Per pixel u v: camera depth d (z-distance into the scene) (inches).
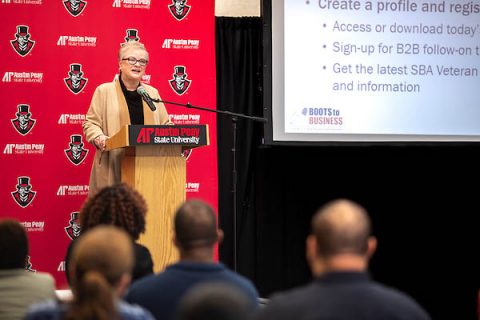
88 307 91.0
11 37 316.8
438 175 362.0
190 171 331.9
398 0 336.5
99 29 325.4
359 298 101.2
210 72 336.5
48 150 318.7
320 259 106.3
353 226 104.8
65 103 321.1
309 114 329.4
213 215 135.9
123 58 279.7
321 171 356.8
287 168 354.9
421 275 361.7
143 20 330.3
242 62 352.2
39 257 316.2
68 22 322.3
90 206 170.9
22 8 318.0
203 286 79.5
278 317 101.3
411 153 360.5
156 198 229.9
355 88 332.5
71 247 173.6
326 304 100.7
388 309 100.9
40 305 105.7
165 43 332.8
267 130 324.8
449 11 339.3
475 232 363.3
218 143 348.2
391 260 360.2
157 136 225.9
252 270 352.2
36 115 318.0
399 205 360.2
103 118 279.1
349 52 333.1
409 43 336.5
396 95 334.6
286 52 329.1
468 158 362.0
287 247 354.3
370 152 358.9
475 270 363.9
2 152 314.8
